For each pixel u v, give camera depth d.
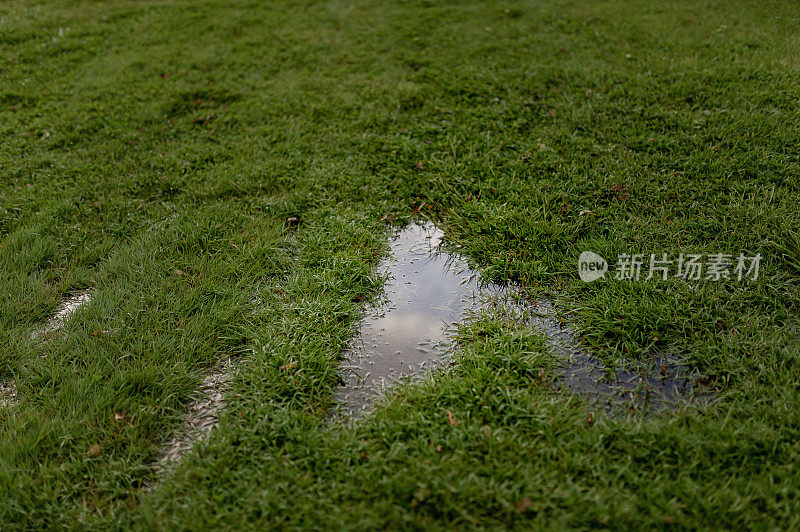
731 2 8.12
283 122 5.89
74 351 3.12
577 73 6.32
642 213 4.10
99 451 2.58
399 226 4.41
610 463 2.45
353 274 3.75
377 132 5.61
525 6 8.70
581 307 3.36
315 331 3.27
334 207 4.52
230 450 2.56
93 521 2.30
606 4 8.52
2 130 5.75
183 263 3.86
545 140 5.12
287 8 9.14
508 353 3.03
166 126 5.83
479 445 2.52
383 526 2.23
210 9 9.10
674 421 2.59
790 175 4.24
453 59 7.11
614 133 5.17
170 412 2.84
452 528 2.20
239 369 3.05
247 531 2.22
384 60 7.22
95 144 5.55
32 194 4.68
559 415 2.66
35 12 8.98
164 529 2.24
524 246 3.92
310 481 2.40
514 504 2.26
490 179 4.62
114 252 3.97
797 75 5.63
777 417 2.54
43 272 3.81
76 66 7.31
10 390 2.96
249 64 7.26
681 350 3.03
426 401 2.81
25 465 2.51
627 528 2.16
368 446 2.57
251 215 4.44
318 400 2.88
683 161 4.61
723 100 5.40
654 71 6.19
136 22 8.66
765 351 2.89
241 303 3.51
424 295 3.73
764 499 2.22
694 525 2.14
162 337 3.23
